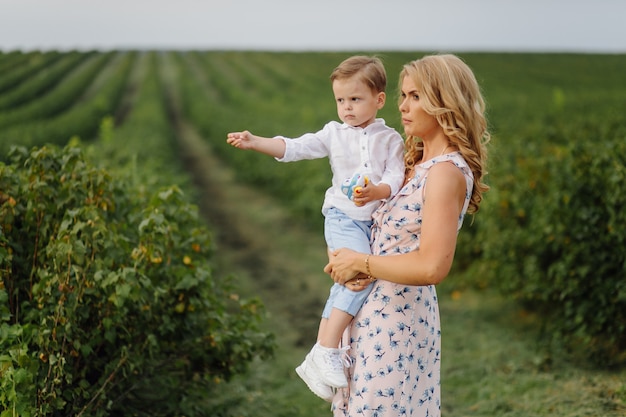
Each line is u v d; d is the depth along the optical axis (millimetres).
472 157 2398
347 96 2664
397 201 2473
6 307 3219
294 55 81875
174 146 20859
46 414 3186
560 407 4473
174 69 69188
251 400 4812
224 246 10242
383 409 2465
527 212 6508
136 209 4930
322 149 2730
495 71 54094
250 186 16609
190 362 4086
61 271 3324
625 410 4285
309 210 11672
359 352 2504
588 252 5309
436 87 2377
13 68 58125
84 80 51031
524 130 14648
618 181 5078
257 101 37594
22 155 4094
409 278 2316
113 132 17438
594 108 21609
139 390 4066
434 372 2605
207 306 3957
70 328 3270
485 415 4559
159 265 3809
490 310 6816
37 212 3682
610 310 5207
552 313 6273
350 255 2459
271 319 6852
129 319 3678
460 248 7805
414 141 2645
